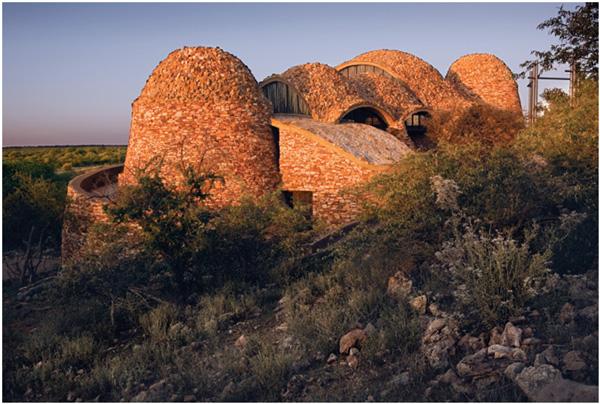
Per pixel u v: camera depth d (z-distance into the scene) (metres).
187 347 7.45
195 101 20.66
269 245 12.02
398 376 5.14
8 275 18.39
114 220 10.48
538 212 8.34
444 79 34.47
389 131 28.59
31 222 17.86
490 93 36.12
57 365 7.42
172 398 5.70
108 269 10.24
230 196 20.19
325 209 19.86
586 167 8.98
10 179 22.36
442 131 27.47
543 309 5.63
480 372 4.77
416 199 8.42
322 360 6.04
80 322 9.52
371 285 8.23
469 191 8.22
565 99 13.49
